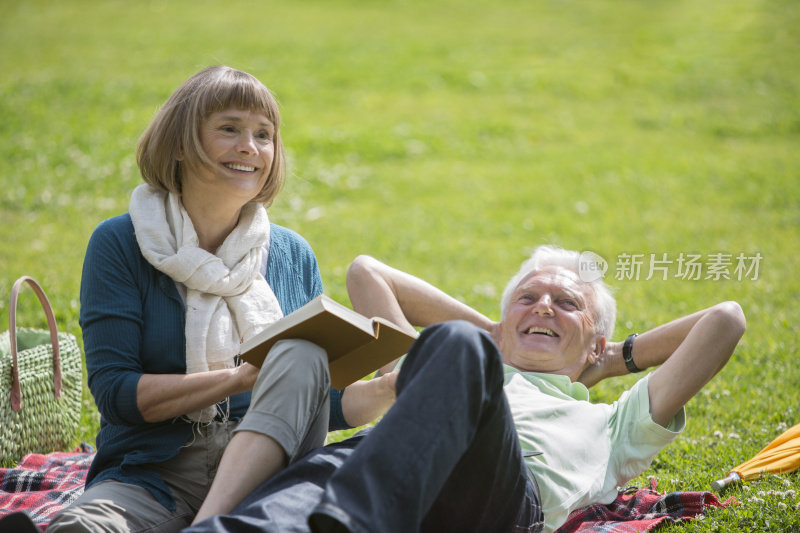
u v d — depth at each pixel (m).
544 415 7.57
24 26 58.22
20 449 9.60
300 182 31.05
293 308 7.76
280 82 44.75
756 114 41.34
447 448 5.41
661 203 29.83
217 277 6.94
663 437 7.88
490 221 27.67
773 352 13.95
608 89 45.56
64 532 5.92
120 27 57.34
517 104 43.12
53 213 25.72
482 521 6.39
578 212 28.83
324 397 6.40
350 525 4.91
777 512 7.58
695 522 7.63
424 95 44.12
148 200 7.20
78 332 14.91
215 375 6.52
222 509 5.79
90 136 33.88
